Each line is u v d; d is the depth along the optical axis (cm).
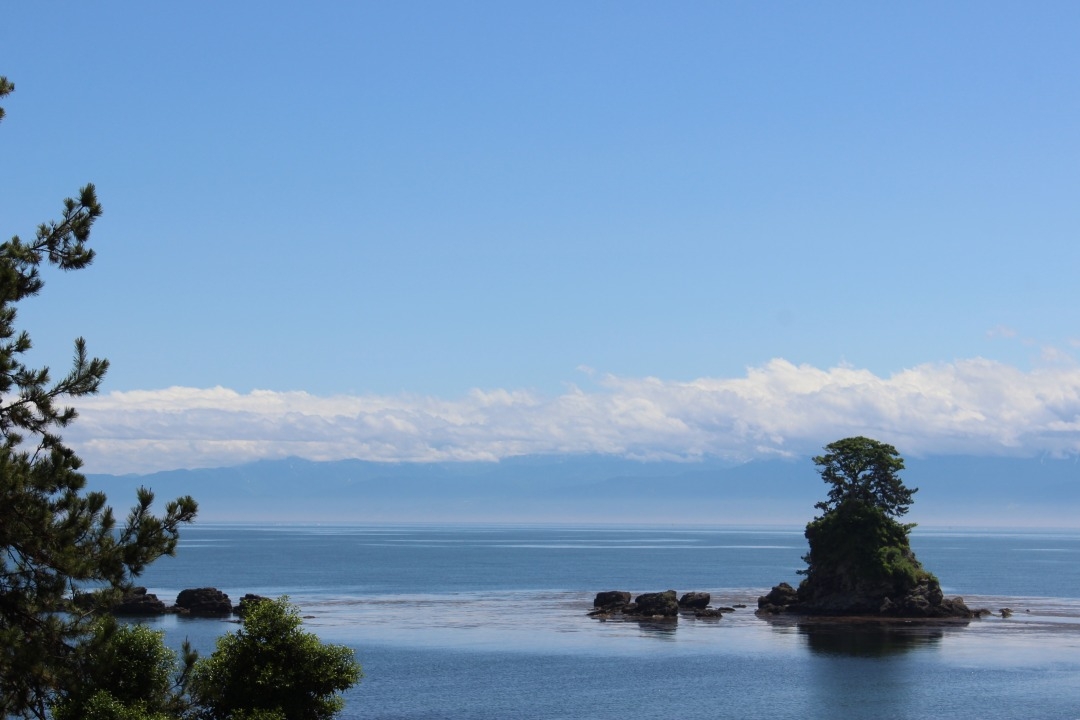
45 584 3516
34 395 3525
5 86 3631
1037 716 8525
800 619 14825
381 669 10638
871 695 9362
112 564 3472
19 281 3659
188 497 3688
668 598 15375
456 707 8794
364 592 19912
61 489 3569
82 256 3769
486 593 19925
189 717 4306
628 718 8425
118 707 3659
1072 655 11625
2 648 3312
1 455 3353
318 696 4778
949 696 9331
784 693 9450
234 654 4706
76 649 3559
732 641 12738
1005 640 12825
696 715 8562
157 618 14038
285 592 19762
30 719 3791
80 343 3653
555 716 8475
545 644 12469
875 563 15000
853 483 15600
